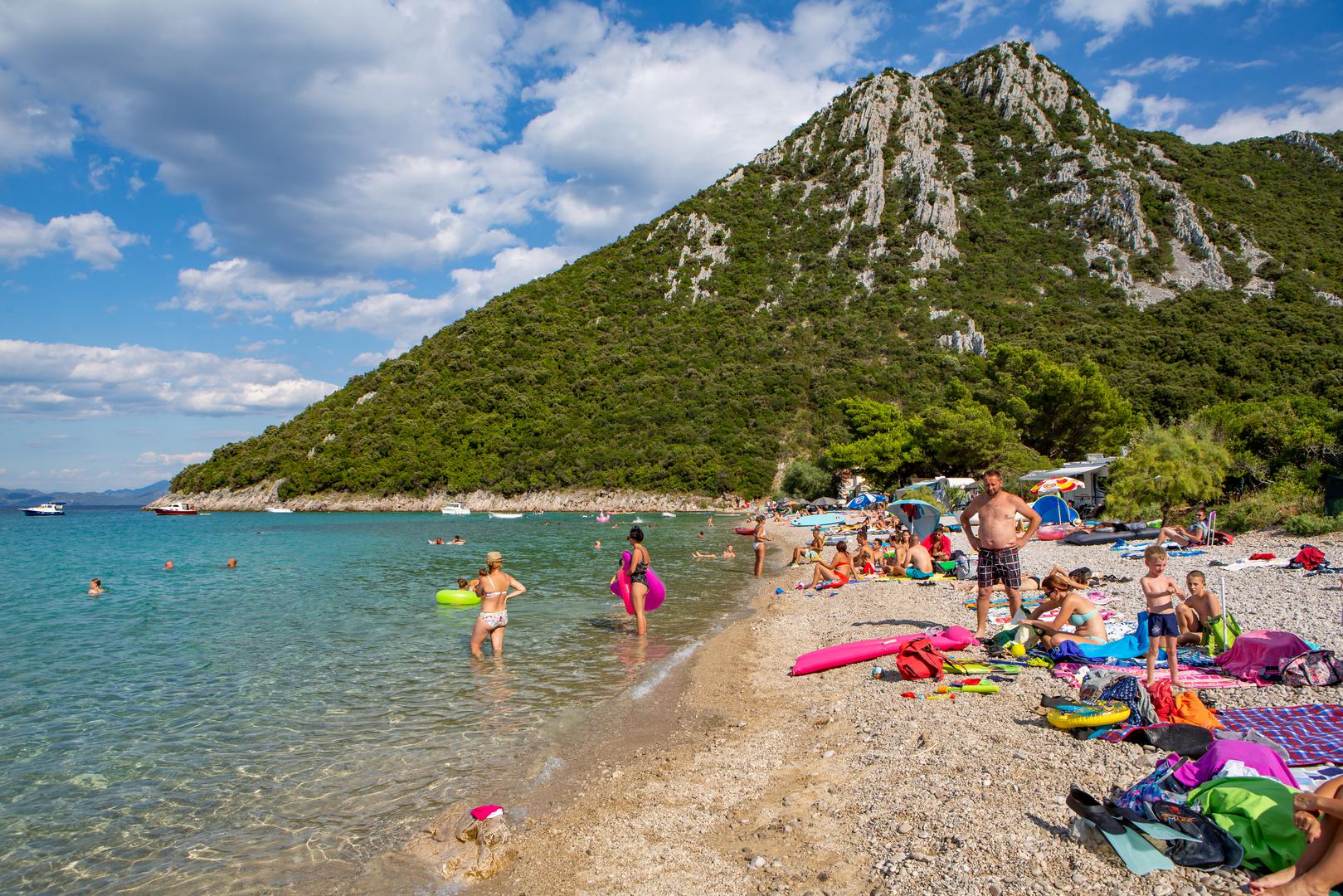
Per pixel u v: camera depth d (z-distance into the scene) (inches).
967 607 562.6
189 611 719.1
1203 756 206.2
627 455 3582.7
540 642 537.6
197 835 246.1
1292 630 395.2
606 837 232.8
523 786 281.0
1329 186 4677.7
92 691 426.0
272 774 297.9
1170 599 283.1
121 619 679.7
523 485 3641.7
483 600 496.7
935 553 855.7
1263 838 166.9
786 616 623.5
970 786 232.8
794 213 5206.7
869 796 240.2
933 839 201.5
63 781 293.9
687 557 1227.9
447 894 205.3
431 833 242.4
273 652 520.1
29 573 1127.6
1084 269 4141.2
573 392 4094.5
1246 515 919.0
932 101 5841.5
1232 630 346.3
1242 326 3115.2
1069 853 181.8
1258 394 2471.7
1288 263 3764.8
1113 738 254.4
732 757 300.0
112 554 1494.8
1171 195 4453.7
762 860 205.8
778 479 3292.3
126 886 215.2
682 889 195.8
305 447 4220.0
